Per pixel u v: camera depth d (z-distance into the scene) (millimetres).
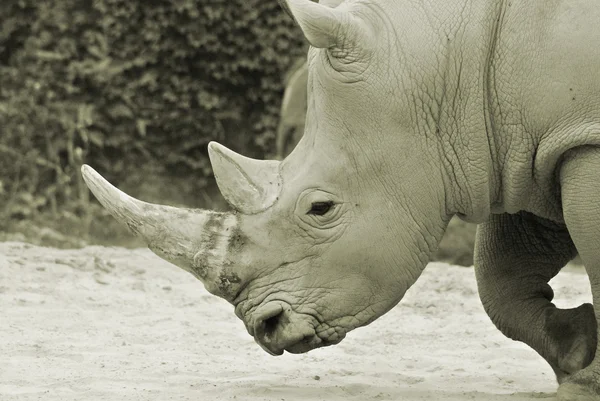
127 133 29859
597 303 10344
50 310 15555
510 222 11734
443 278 18844
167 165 30172
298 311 10266
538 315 11391
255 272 10289
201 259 10258
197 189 30281
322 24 10047
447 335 15219
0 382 11742
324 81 10344
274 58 30359
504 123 10453
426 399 11156
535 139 10383
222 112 30391
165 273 18812
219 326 15289
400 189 10359
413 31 10359
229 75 30312
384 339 14953
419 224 10453
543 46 10219
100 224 27969
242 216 10312
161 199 29859
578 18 10141
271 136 30438
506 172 10578
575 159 10234
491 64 10422
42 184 28828
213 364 12992
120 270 18719
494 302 11711
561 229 11727
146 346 13852
